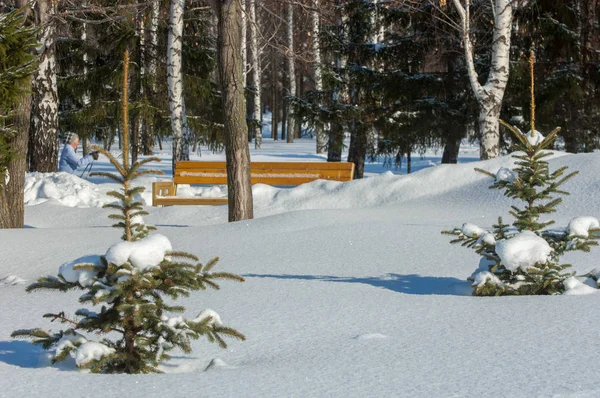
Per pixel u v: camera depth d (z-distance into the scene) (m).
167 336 4.61
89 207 15.74
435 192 14.80
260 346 5.18
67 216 14.98
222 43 12.86
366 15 22.59
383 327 5.58
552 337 4.93
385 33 23.83
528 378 3.94
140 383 4.00
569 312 5.70
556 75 22.06
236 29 12.85
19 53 10.32
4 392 3.80
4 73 10.21
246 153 13.09
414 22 22.53
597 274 7.04
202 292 7.16
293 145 53.69
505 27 16.86
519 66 21.84
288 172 16.62
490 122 16.94
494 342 4.88
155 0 16.92
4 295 7.30
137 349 4.66
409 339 5.12
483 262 7.21
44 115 19.16
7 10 15.95
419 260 8.94
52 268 8.98
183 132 20.41
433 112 22.55
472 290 7.01
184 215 14.84
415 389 3.81
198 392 3.81
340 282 7.68
